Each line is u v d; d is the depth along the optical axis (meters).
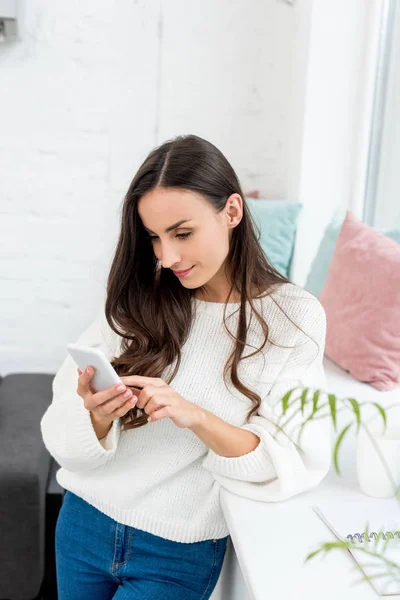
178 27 2.58
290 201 2.53
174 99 2.63
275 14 2.57
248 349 1.17
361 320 1.81
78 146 2.63
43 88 2.57
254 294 1.19
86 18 2.53
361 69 2.38
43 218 2.68
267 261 1.23
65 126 2.61
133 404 1.05
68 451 1.13
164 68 2.60
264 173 2.72
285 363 1.17
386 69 2.37
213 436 1.08
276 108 2.66
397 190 2.28
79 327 2.79
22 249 2.70
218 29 2.59
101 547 1.19
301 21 2.45
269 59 2.61
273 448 1.10
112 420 1.10
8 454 1.93
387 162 2.35
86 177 2.66
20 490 1.87
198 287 1.19
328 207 2.49
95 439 1.11
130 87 2.61
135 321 1.17
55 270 2.73
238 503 1.11
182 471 1.19
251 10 2.58
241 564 0.96
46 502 1.95
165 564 1.17
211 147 1.10
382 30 2.35
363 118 2.41
